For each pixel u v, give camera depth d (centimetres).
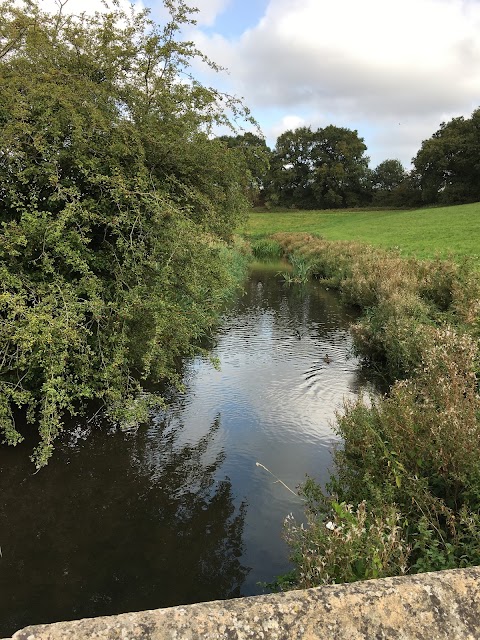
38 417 656
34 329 476
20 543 471
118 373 600
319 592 151
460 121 7456
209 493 550
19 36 608
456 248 2230
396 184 9588
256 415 743
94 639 133
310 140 9081
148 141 643
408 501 377
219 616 142
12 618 388
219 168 716
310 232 4244
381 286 1298
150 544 474
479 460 350
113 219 597
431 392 466
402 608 147
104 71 655
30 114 559
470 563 302
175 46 670
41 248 582
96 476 578
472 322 739
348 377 914
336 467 515
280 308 1616
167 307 616
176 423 711
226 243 814
